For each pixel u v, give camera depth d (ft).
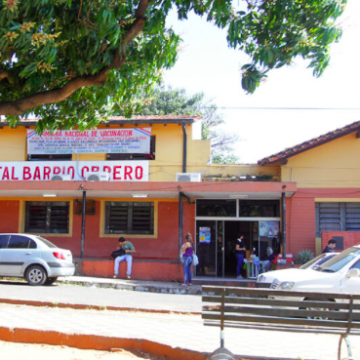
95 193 56.80
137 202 61.21
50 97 23.43
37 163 61.00
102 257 60.23
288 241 56.85
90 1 22.40
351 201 56.65
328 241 52.13
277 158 56.80
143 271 53.16
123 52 24.97
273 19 23.11
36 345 22.39
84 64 23.86
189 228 59.16
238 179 59.52
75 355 20.80
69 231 61.41
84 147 61.67
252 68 22.18
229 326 19.39
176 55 27.78
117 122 60.18
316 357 20.70
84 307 32.53
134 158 61.93
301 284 29.37
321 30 21.53
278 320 19.08
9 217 62.28
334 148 57.62
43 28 22.21
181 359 20.20
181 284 49.32
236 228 59.21
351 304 18.90
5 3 19.51
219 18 23.53
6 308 31.42
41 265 45.01
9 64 24.64
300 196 57.31
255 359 19.10
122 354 21.03
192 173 56.49
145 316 30.12
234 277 57.57
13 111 22.93
